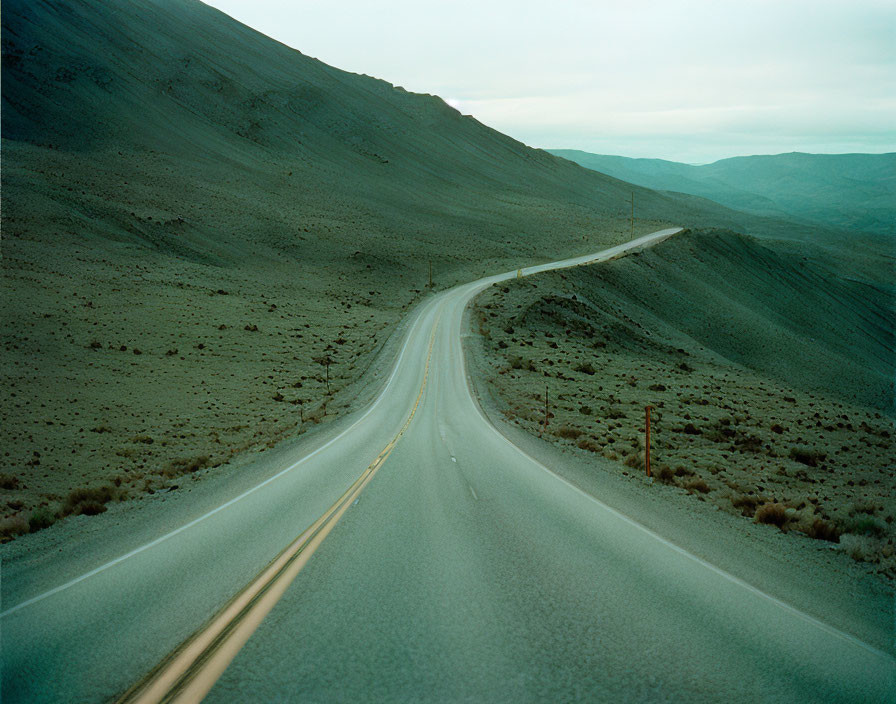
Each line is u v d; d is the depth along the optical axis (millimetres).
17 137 147875
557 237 163250
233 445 31344
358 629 6262
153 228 106750
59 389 42562
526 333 61531
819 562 9336
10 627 6355
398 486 14133
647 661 5789
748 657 5941
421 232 154125
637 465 19234
